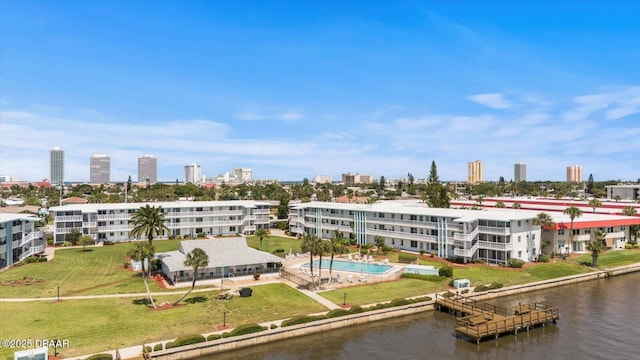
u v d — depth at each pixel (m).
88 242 107.38
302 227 130.38
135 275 76.50
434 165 169.25
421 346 47.34
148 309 56.06
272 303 59.19
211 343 45.00
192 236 127.50
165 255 80.38
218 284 70.12
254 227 138.50
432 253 94.56
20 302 58.59
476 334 47.28
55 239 115.25
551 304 61.69
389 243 106.81
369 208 112.12
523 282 71.44
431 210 100.69
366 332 51.31
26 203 195.62
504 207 145.00
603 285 72.94
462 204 160.50
